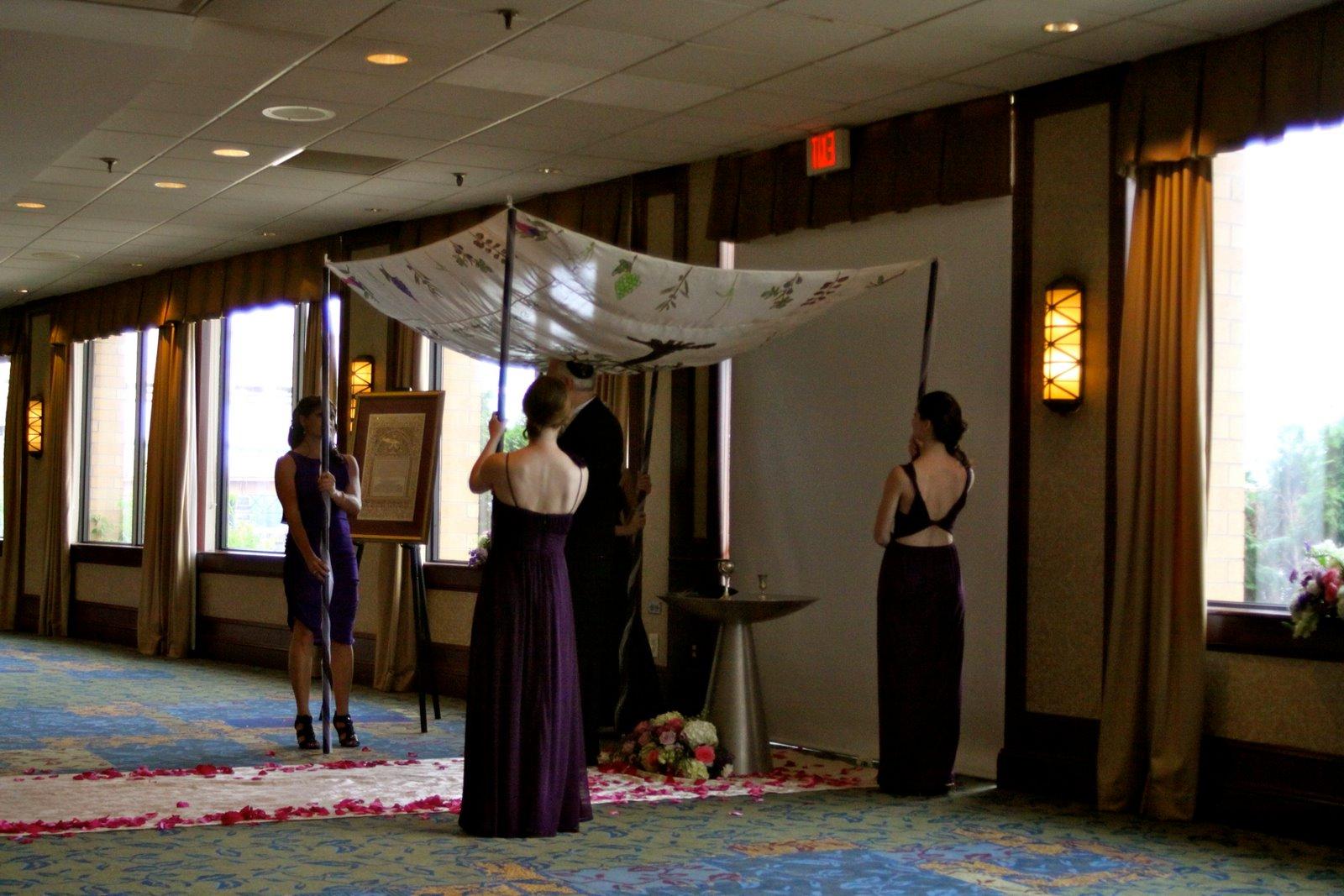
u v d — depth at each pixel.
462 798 5.58
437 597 9.98
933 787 6.26
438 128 7.52
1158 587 5.93
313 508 7.20
